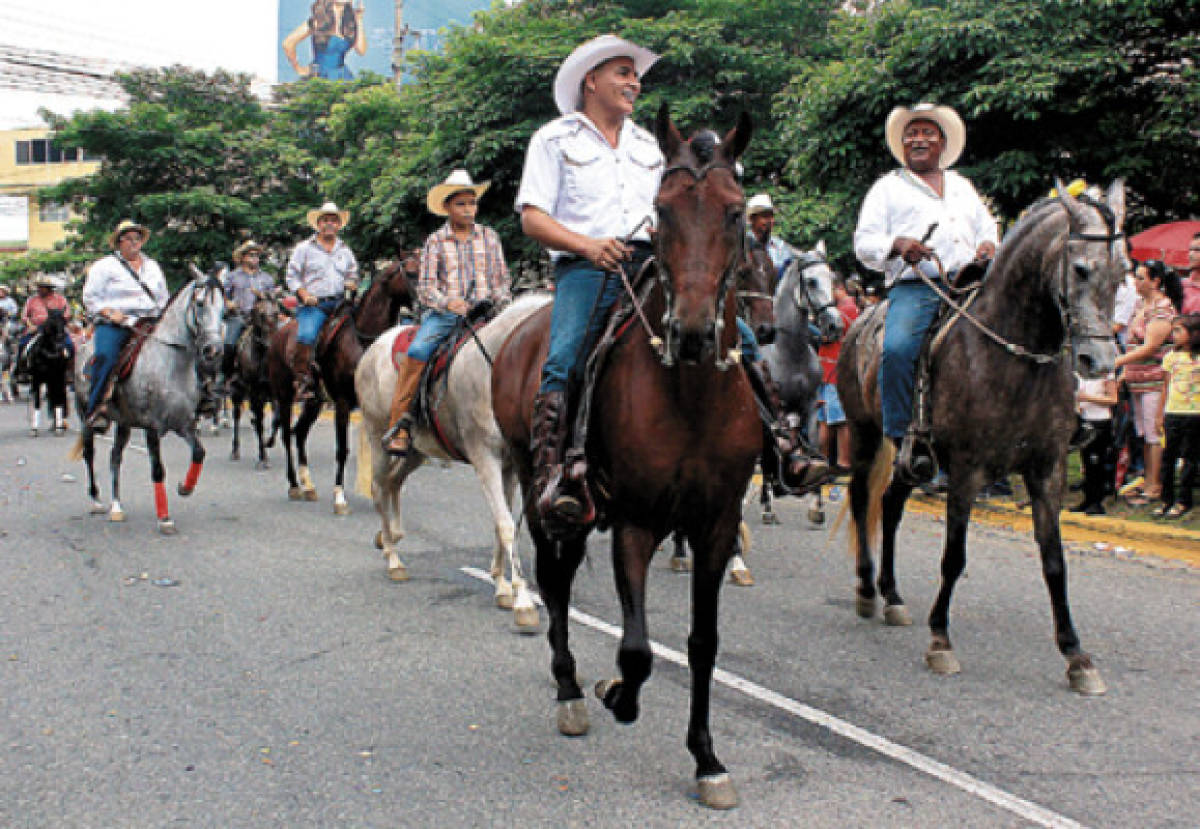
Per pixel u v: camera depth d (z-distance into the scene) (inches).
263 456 492.7
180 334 334.6
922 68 460.8
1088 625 222.4
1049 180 471.2
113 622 227.3
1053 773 147.9
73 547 306.7
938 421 197.6
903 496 229.1
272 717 171.3
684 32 624.7
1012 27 451.2
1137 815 134.6
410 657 203.9
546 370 153.4
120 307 354.3
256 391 490.0
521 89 626.2
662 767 150.9
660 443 134.2
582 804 138.9
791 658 202.2
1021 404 186.9
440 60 776.3
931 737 161.6
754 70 623.2
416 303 360.2
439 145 678.5
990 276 192.9
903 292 219.1
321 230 400.2
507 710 174.9
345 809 137.6
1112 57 439.2
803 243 527.8
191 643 212.5
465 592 256.8
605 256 138.6
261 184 1075.3
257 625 225.9
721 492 137.6
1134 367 347.6
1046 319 181.3
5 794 141.9
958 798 139.8
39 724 167.5
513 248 642.8
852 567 282.7
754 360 160.4
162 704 176.9
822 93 490.6
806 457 155.3
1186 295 338.3
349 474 471.8
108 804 139.0
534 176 157.6
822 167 510.9
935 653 194.1
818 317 317.7
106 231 1058.7
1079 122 476.1
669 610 238.8
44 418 771.4
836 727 166.1
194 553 300.4
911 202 219.1
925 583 263.1
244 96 1152.8
